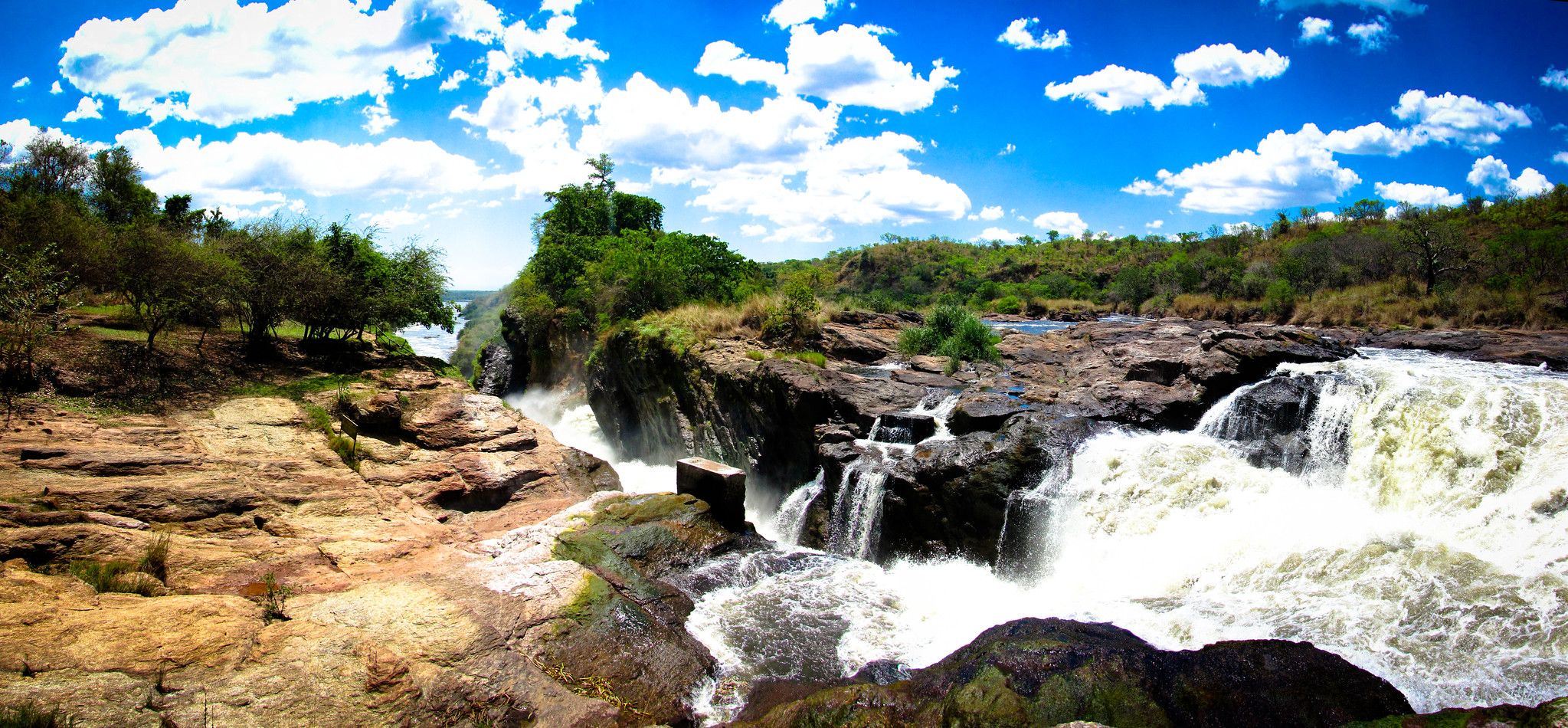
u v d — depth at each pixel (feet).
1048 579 31.58
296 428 43.88
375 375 55.98
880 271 293.64
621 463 81.71
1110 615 25.63
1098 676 19.07
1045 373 53.52
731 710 21.11
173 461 34.30
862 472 39.27
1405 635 21.13
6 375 40.16
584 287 97.45
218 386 47.85
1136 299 149.89
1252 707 17.80
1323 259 117.19
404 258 67.36
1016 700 18.48
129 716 15.20
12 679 15.64
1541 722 14.06
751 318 74.79
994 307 165.17
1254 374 41.93
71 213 59.11
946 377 53.47
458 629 21.61
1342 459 33.40
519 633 22.59
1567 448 26.81
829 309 80.59
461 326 274.16
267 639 19.56
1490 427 29.14
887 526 37.50
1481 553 24.54
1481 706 17.84
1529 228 116.06
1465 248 102.63
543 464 46.16
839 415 47.60
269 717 15.99
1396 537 26.07
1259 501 30.94
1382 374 35.73
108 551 24.45
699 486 36.40
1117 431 37.35
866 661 24.00
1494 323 69.56
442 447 46.37
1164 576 28.43
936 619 27.45
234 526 29.86
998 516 33.99
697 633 25.31
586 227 124.77
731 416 58.44
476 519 39.17
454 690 18.31
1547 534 23.89
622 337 77.41
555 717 17.92
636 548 30.73
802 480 50.85
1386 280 100.53
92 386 42.68
